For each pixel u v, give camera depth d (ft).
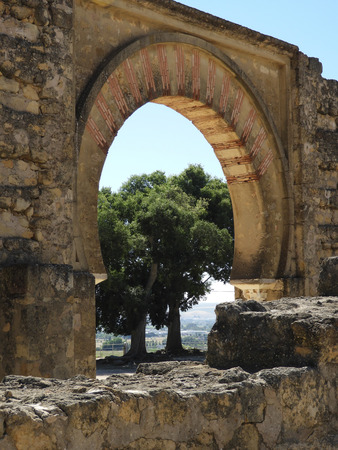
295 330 20.86
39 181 36.68
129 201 130.11
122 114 45.34
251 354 22.04
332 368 20.76
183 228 120.78
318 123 57.57
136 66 46.47
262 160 54.60
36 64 37.01
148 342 265.95
